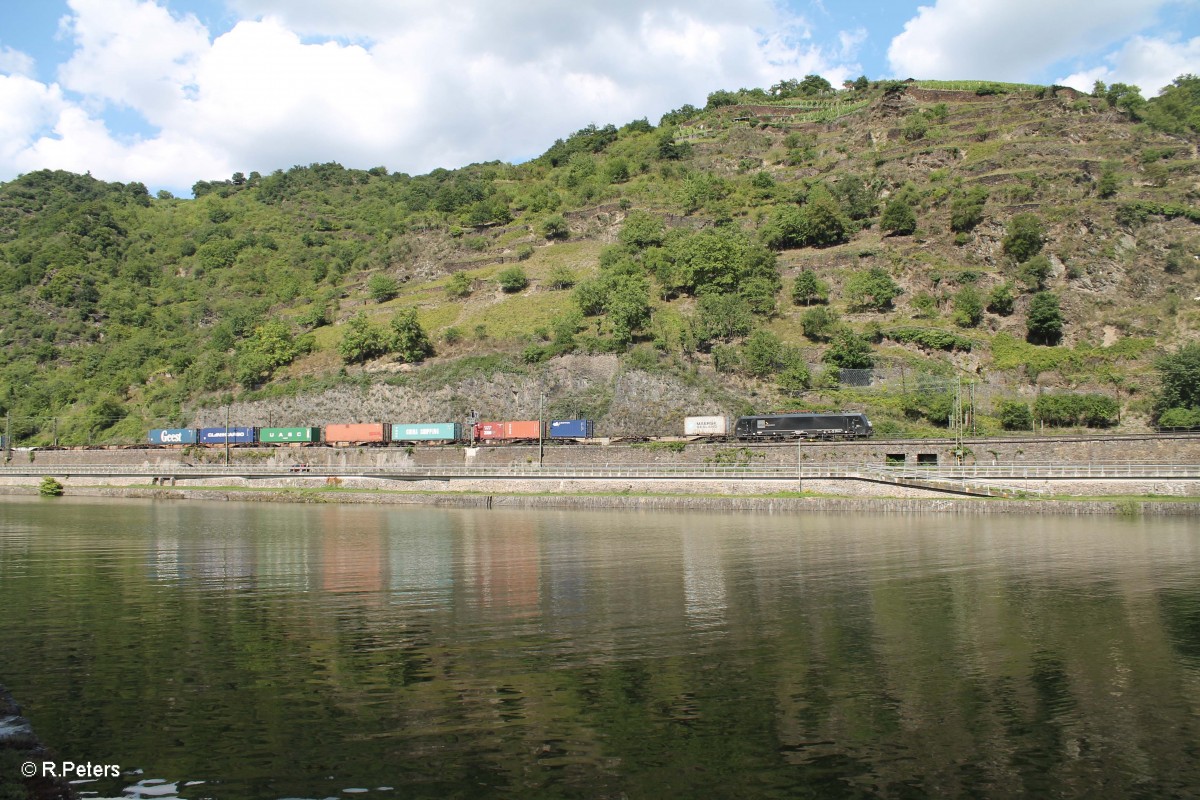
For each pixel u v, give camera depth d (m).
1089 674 26.86
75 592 40.09
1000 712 23.62
